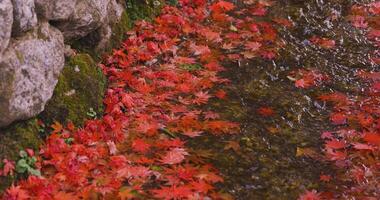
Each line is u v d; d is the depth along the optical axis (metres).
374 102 6.25
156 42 7.06
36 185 4.63
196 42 7.23
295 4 8.18
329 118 6.06
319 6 8.18
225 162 5.32
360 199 4.87
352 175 5.18
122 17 7.04
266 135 5.77
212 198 4.79
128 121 5.72
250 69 6.85
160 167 5.12
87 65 6.01
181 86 6.32
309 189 5.03
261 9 7.98
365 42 7.50
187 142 5.57
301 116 6.11
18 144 4.88
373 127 5.79
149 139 5.52
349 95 6.45
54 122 5.38
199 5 7.95
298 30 7.71
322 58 7.16
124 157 5.13
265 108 6.18
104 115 5.89
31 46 5.01
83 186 4.74
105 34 6.54
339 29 7.77
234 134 5.73
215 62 6.89
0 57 4.62
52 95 5.48
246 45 7.24
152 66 6.64
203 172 5.08
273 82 6.68
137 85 6.25
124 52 6.81
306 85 6.61
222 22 7.70
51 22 5.58
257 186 5.04
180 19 7.43
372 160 5.34
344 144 5.54
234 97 6.34
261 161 5.38
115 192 4.75
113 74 6.38
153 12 7.56
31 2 5.01
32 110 5.04
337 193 4.96
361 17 7.95
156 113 5.88
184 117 5.86
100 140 5.39
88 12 5.97
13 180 4.66
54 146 5.11
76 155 5.06
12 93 4.75
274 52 7.16
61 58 5.50
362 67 6.99
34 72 5.02
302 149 5.57
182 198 4.70
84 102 5.75
